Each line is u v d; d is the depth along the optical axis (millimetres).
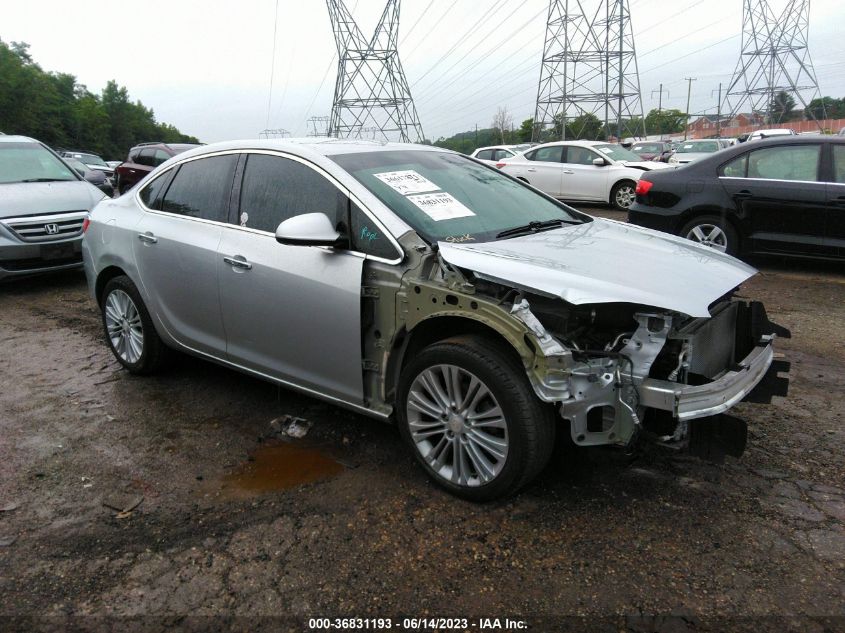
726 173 7746
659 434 2879
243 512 3104
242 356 3967
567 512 3027
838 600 2461
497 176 4426
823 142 7285
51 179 8352
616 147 15688
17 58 59906
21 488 3342
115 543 2889
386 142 4352
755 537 2830
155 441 3832
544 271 2895
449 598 2523
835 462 3436
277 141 4000
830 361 4914
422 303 3082
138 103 119625
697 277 3160
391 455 3604
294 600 2533
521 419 2818
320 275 3395
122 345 4852
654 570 2639
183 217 4254
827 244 7230
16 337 5855
